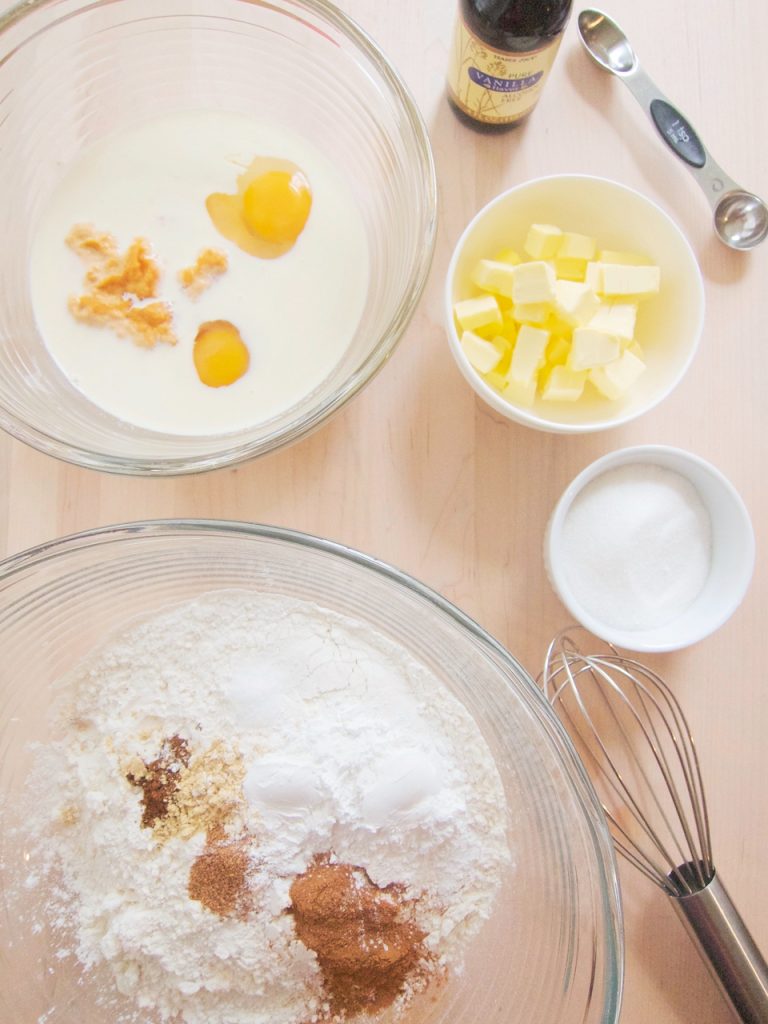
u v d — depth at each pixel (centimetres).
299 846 38
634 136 45
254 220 43
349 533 44
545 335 41
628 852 43
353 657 41
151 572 41
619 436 44
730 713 44
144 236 42
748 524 40
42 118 43
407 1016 40
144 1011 39
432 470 44
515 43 37
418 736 40
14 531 43
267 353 42
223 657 41
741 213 44
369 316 43
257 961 37
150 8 41
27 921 40
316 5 39
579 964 39
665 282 43
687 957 42
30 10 39
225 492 44
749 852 43
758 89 45
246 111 44
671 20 44
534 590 44
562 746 36
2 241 43
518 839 40
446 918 39
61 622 41
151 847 38
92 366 42
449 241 44
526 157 44
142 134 43
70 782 40
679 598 42
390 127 42
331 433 44
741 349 45
